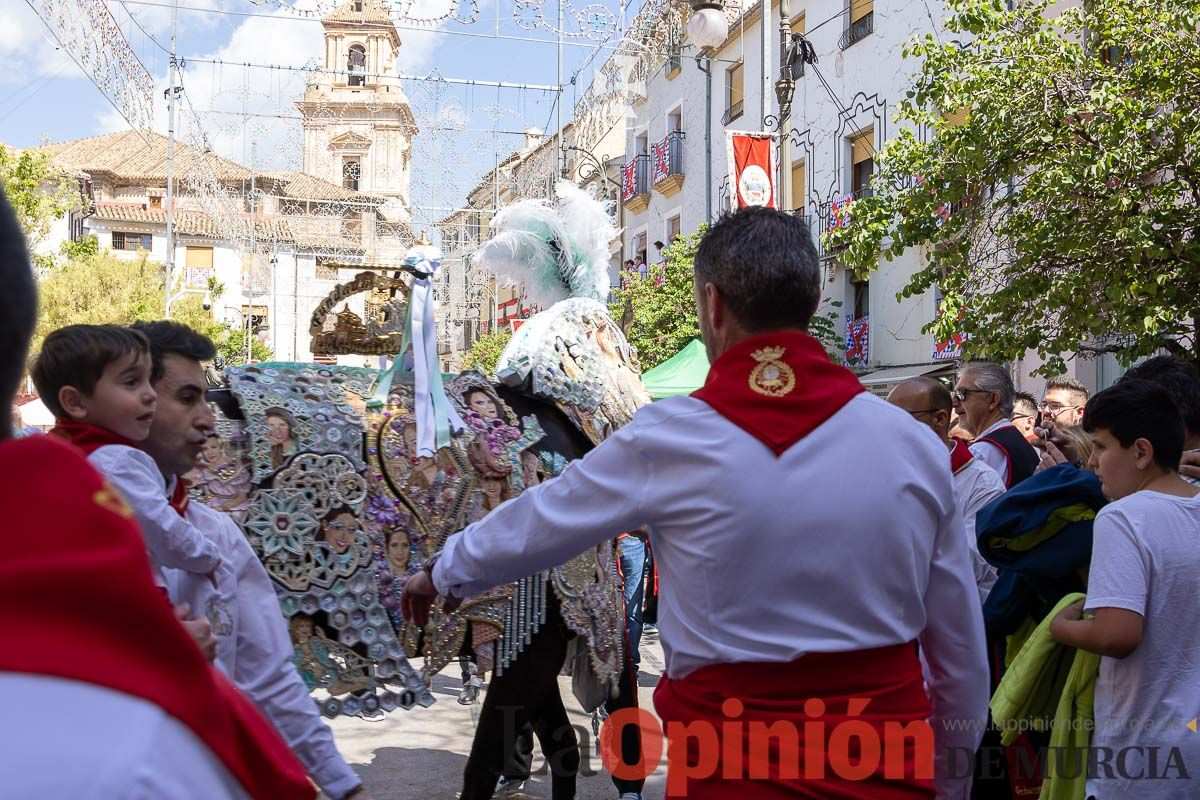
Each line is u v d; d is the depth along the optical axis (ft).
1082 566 10.67
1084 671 9.60
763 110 34.55
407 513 10.93
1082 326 27.61
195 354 8.16
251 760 3.14
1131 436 9.35
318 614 10.31
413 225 72.13
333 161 103.91
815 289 6.85
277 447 10.42
